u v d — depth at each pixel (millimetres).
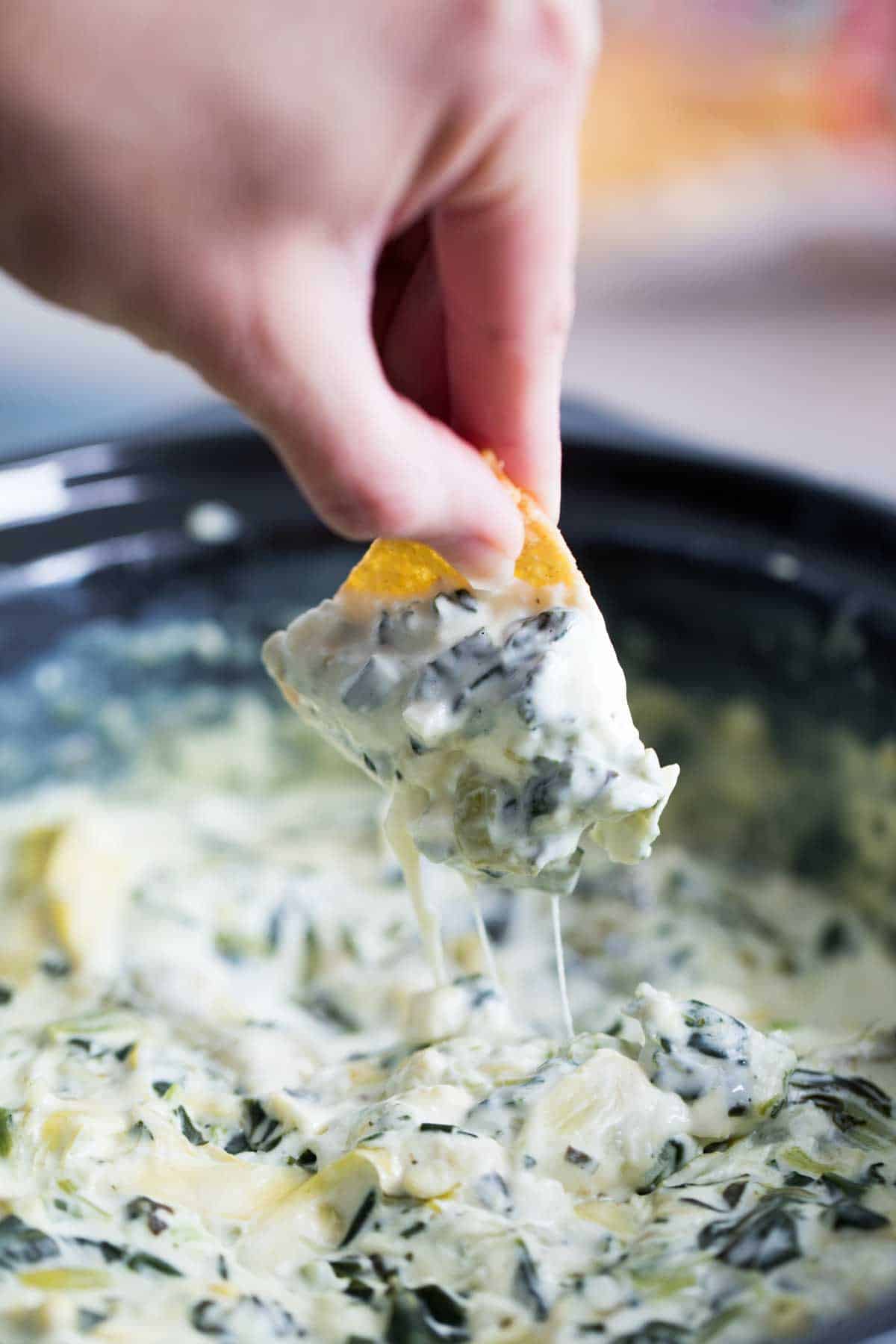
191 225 264
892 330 795
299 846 441
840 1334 260
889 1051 351
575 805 303
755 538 421
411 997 371
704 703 436
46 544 432
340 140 265
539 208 297
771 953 411
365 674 308
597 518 430
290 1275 308
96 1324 294
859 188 834
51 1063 355
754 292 821
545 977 402
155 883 416
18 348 704
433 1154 317
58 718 448
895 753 402
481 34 267
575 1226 313
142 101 258
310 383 272
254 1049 363
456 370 317
